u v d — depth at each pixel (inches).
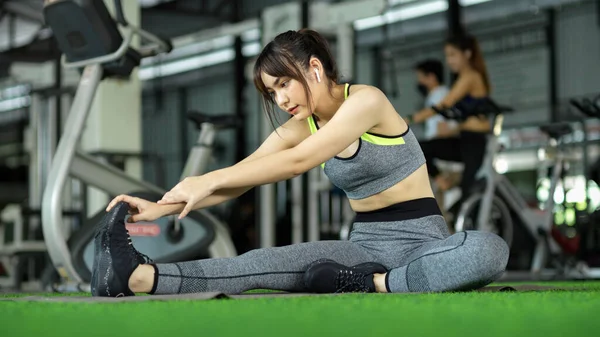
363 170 97.2
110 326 52.1
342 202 260.4
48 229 151.9
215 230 167.9
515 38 397.7
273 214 246.5
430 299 74.9
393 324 51.5
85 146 233.0
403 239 98.2
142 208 89.4
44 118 243.8
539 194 256.8
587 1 374.0
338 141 92.3
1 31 394.0
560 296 81.2
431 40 413.7
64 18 152.6
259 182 91.1
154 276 87.5
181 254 163.0
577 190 248.5
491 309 62.4
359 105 93.2
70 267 151.6
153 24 430.0
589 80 373.4
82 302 77.8
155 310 63.9
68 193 241.8
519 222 235.1
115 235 86.6
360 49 440.1
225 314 59.2
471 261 88.2
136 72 236.8
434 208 99.8
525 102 394.3
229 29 292.5
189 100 521.3
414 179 99.1
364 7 244.2
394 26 427.5
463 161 220.4
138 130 236.5
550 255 238.8
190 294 82.4
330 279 93.7
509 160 417.4
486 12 404.8
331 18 249.9
